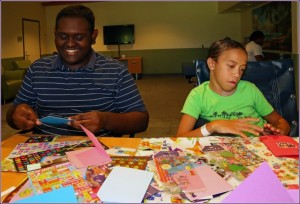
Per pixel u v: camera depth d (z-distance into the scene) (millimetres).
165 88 6801
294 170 747
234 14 8781
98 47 9273
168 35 9094
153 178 720
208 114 1280
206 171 748
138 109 1374
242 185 555
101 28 9133
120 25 8969
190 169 763
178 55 9188
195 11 8898
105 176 735
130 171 747
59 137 1079
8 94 5398
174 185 682
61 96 1345
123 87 1378
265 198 535
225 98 1261
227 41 1170
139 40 9188
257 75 1388
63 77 1336
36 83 1346
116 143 979
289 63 1403
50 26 9062
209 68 1285
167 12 8969
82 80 1341
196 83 1423
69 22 1217
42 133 1284
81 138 1053
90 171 766
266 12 6145
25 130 1209
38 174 759
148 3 8938
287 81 1394
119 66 1405
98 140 951
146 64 9336
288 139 965
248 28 7797
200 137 1031
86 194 652
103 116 1114
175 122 3709
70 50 1250
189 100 1277
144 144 964
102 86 1354
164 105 4812
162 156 854
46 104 1354
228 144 942
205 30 8969
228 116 1272
